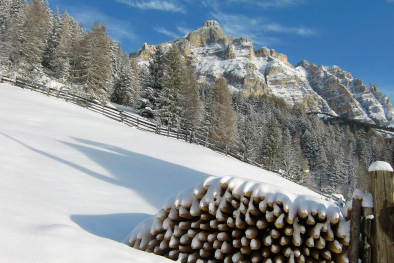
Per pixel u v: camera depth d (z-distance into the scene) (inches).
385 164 102.7
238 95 3833.7
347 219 107.2
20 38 1653.5
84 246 91.6
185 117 1381.6
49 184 210.4
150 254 111.4
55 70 1763.0
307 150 2797.7
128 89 1787.6
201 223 122.8
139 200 235.5
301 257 105.0
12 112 608.4
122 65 2337.6
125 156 430.3
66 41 1809.8
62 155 347.6
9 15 2047.2
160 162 443.8
